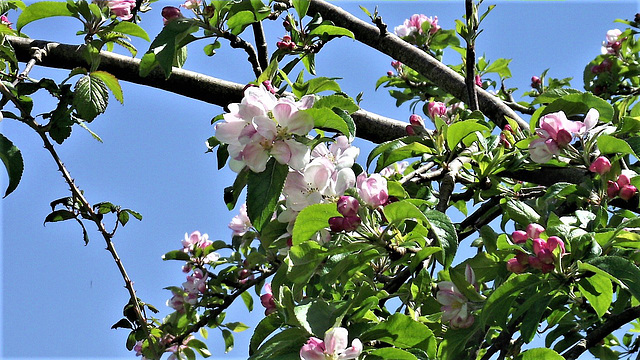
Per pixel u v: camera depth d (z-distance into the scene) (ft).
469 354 8.30
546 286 7.57
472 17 10.66
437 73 13.10
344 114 7.61
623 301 8.60
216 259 15.39
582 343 8.51
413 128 9.77
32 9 11.55
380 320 7.51
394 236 7.44
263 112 7.06
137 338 13.83
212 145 9.37
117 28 11.80
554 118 8.95
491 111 12.78
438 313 8.61
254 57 10.85
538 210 8.94
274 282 7.48
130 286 12.23
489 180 9.93
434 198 9.25
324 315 6.77
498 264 8.37
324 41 11.39
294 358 6.45
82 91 11.09
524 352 7.46
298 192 7.21
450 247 7.29
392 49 13.44
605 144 8.67
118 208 11.91
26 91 11.17
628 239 7.54
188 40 10.28
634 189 8.44
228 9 10.34
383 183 7.34
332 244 7.24
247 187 7.05
